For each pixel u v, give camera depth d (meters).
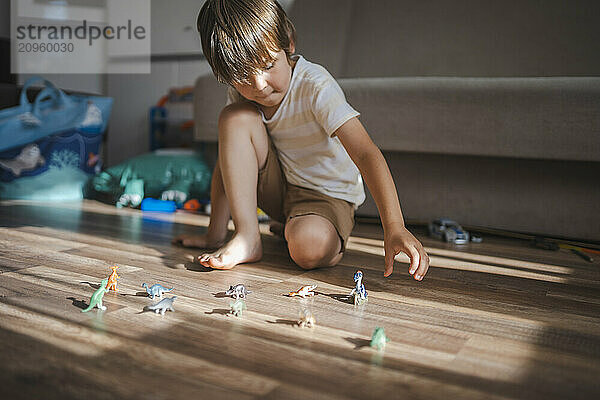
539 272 1.19
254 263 1.16
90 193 2.18
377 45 2.30
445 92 1.62
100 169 2.36
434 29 2.22
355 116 1.09
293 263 1.18
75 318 0.77
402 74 2.24
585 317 0.87
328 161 1.20
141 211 1.94
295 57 1.20
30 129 2.07
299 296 0.92
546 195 1.62
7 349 0.65
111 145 3.34
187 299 0.88
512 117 1.55
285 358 0.66
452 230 1.55
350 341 0.72
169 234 1.49
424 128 1.66
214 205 1.28
